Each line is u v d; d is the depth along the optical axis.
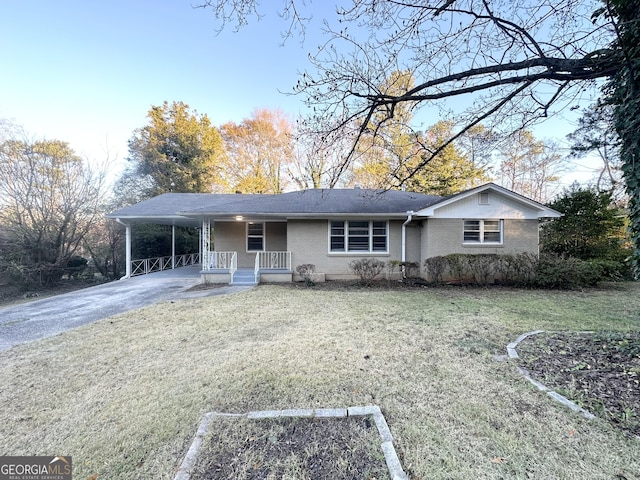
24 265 13.38
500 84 3.53
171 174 22.23
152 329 5.12
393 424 2.36
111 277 16.27
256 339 4.52
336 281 10.42
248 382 3.12
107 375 3.39
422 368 3.40
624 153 3.82
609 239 11.05
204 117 23.61
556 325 5.08
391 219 10.80
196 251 21.08
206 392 2.95
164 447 2.18
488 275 9.71
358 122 4.47
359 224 10.83
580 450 2.04
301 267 9.92
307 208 10.47
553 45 3.61
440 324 5.19
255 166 23.86
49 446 2.23
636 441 2.09
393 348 4.06
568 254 11.20
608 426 2.26
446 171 18.67
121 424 2.47
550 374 3.14
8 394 3.00
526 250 10.24
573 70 3.24
